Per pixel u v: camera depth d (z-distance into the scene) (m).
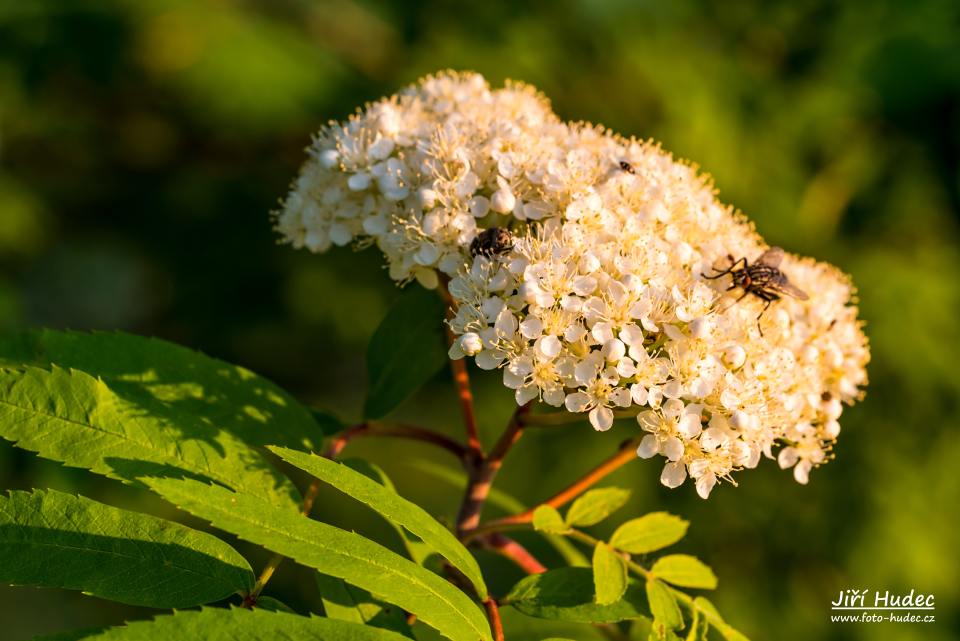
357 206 5.28
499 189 4.82
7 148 13.23
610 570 4.25
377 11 11.70
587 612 4.22
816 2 10.95
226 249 12.80
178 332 12.89
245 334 12.65
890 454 10.12
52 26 12.05
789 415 4.68
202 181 13.11
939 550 10.05
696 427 4.27
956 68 10.40
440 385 11.53
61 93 12.87
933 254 10.70
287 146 12.72
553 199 4.80
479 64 10.54
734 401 4.30
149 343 4.73
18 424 3.69
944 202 10.74
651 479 10.24
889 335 10.07
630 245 4.62
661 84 10.14
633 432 10.33
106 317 14.59
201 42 11.84
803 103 10.65
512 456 10.53
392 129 5.18
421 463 6.92
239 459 3.99
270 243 12.55
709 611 4.59
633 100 10.38
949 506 10.17
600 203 4.67
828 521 10.09
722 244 5.01
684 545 9.95
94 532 3.55
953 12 10.81
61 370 3.82
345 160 5.10
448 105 5.47
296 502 4.00
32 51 12.21
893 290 10.19
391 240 4.91
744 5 11.04
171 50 11.86
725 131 10.03
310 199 5.45
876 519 9.97
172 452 3.87
